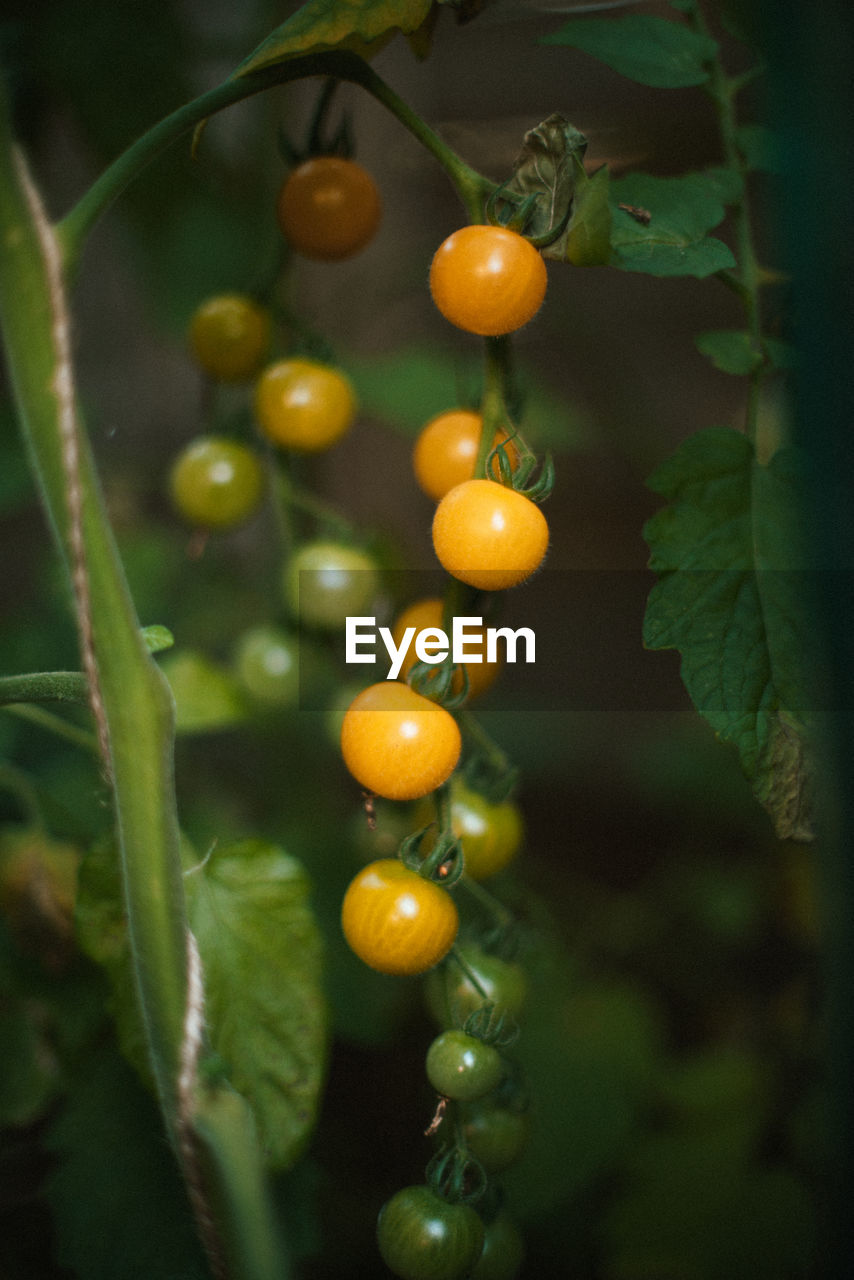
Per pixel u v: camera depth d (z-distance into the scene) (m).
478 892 0.44
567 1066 0.67
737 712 0.39
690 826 1.11
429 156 0.81
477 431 0.42
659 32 0.44
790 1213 0.63
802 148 0.36
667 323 1.21
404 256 0.87
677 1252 0.62
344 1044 0.70
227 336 0.48
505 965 0.43
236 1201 0.36
